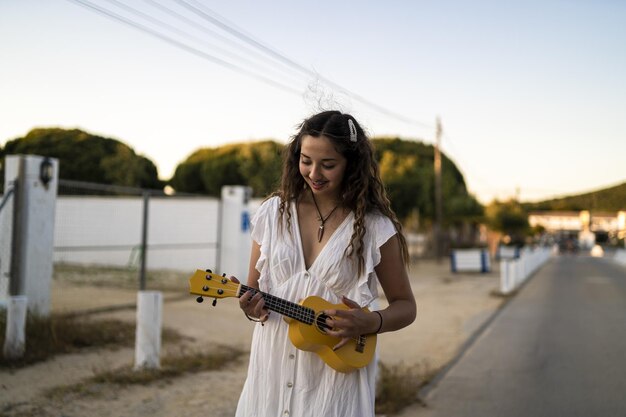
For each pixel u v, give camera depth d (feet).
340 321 6.10
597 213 234.38
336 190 6.59
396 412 15.81
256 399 6.51
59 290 39.96
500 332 29.71
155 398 16.11
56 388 16.57
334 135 6.24
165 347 22.97
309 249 6.63
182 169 120.06
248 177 103.35
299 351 6.47
